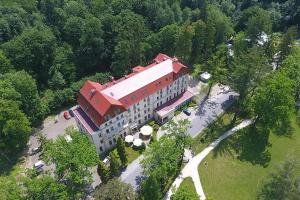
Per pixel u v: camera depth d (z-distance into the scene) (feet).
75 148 250.16
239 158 312.29
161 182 277.03
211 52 440.86
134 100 321.73
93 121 308.40
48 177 228.02
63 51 433.07
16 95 326.03
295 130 346.74
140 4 483.10
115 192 237.86
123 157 292.20
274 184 226.38
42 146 321.93
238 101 359.66
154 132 341.82
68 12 479.82
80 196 258.78
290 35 396.16
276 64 429.79
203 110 371.35
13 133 302.45
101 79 400.47
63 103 386.32
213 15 450.71
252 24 429.79
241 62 343.67
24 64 400.88
